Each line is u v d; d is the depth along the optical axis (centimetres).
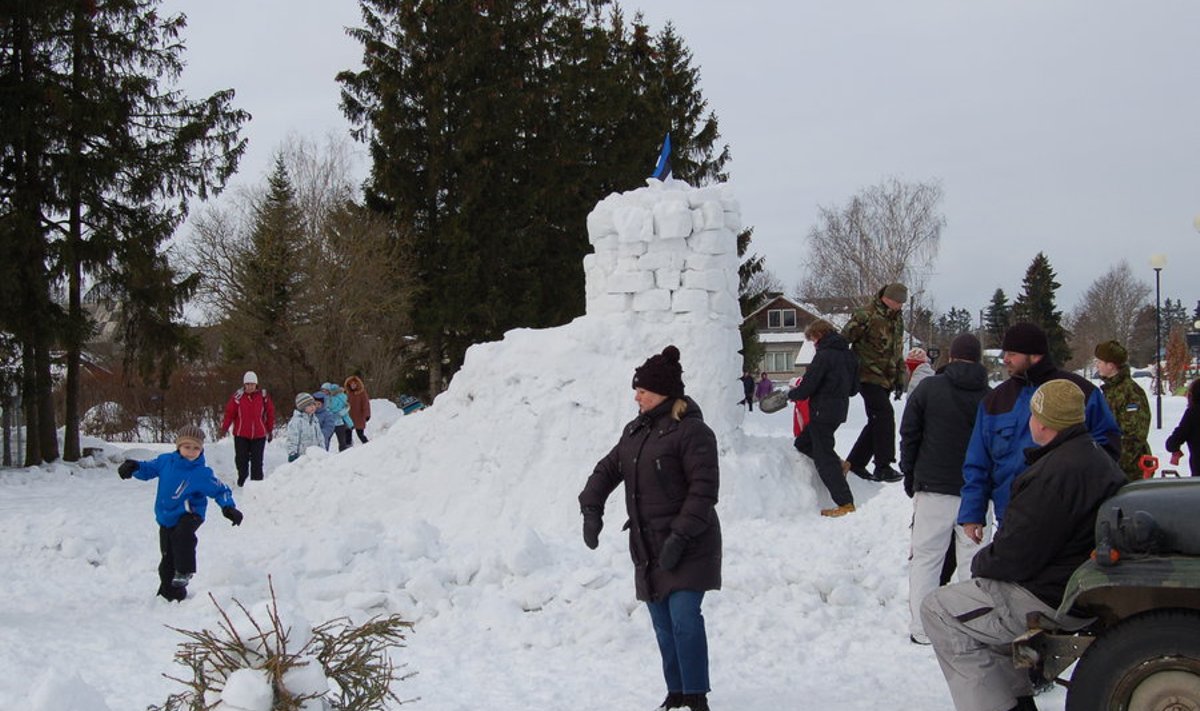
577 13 3397
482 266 3116
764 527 882
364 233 3194
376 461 1082
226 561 766
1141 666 352
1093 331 7812
